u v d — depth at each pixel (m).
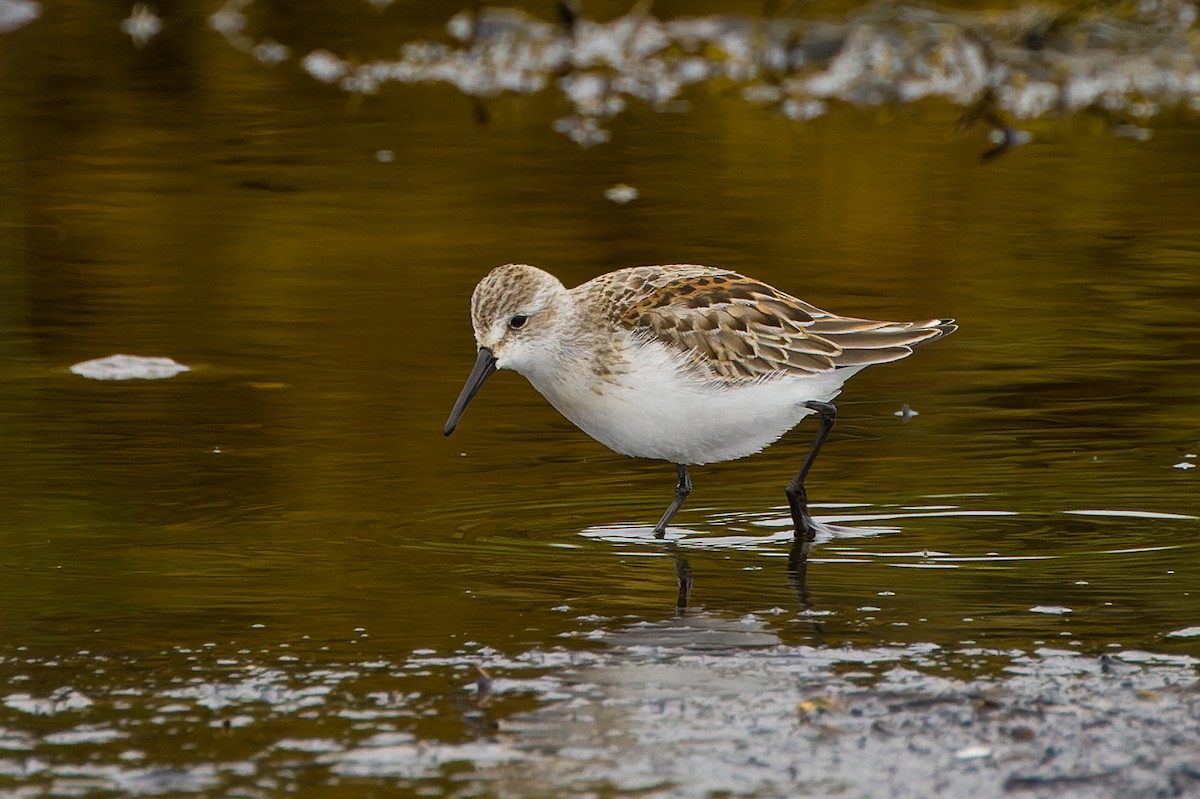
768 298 11.17
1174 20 27.02
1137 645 8.48
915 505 11.12
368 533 10.54
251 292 16.23
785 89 25.64
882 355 11.12
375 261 17.16
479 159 21.39
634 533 10.66
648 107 24.55
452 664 8.30
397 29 28.70
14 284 16.42
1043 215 18.75
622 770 7.05
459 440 12.52
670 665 8.27
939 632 8.73
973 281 16.47
